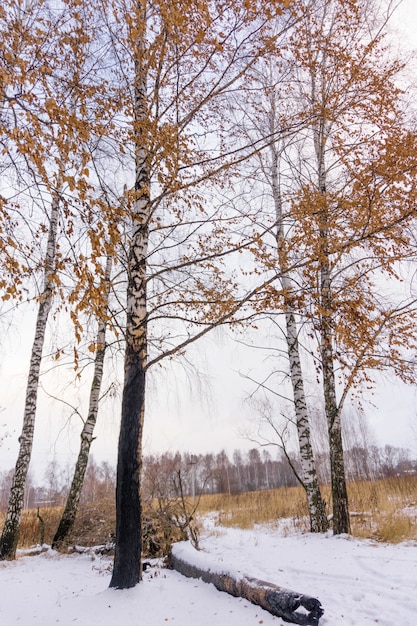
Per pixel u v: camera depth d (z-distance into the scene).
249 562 6.45
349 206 5.21
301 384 9.99
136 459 5.22
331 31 7.56
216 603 4.36
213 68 5.73
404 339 6.88
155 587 4.86
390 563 5.67
